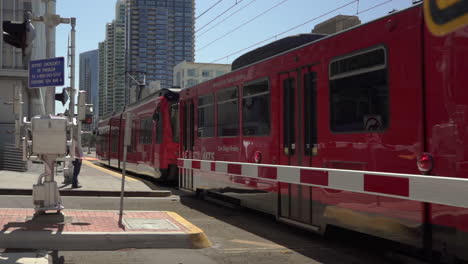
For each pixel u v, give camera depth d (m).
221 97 10.44
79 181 15.88
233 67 10.56
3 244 6.14
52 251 6.12
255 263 5.78
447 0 4.78
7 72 21.09
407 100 5.25
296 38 8.34
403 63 5.34
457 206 4.45
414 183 4.97
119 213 8.19
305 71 7.30
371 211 5.68
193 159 12.02
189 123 12.48
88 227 6.88
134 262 5.68
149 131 18.16
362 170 5.95
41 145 7.04
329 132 6.66
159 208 10.79
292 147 7.61
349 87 6.26
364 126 5.94
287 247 6.73
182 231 6.80
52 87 7.75
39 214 7.18
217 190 10.57
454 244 4.56
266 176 8.24
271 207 8.17
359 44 6.09
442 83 4.80
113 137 27.00
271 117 8.24
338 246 6.82
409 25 5.29
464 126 4.54
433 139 4.88
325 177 6.54
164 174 16.31
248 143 9.11
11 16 21.36
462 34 4.60
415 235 5.02
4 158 20.06
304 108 7.30
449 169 4.68
